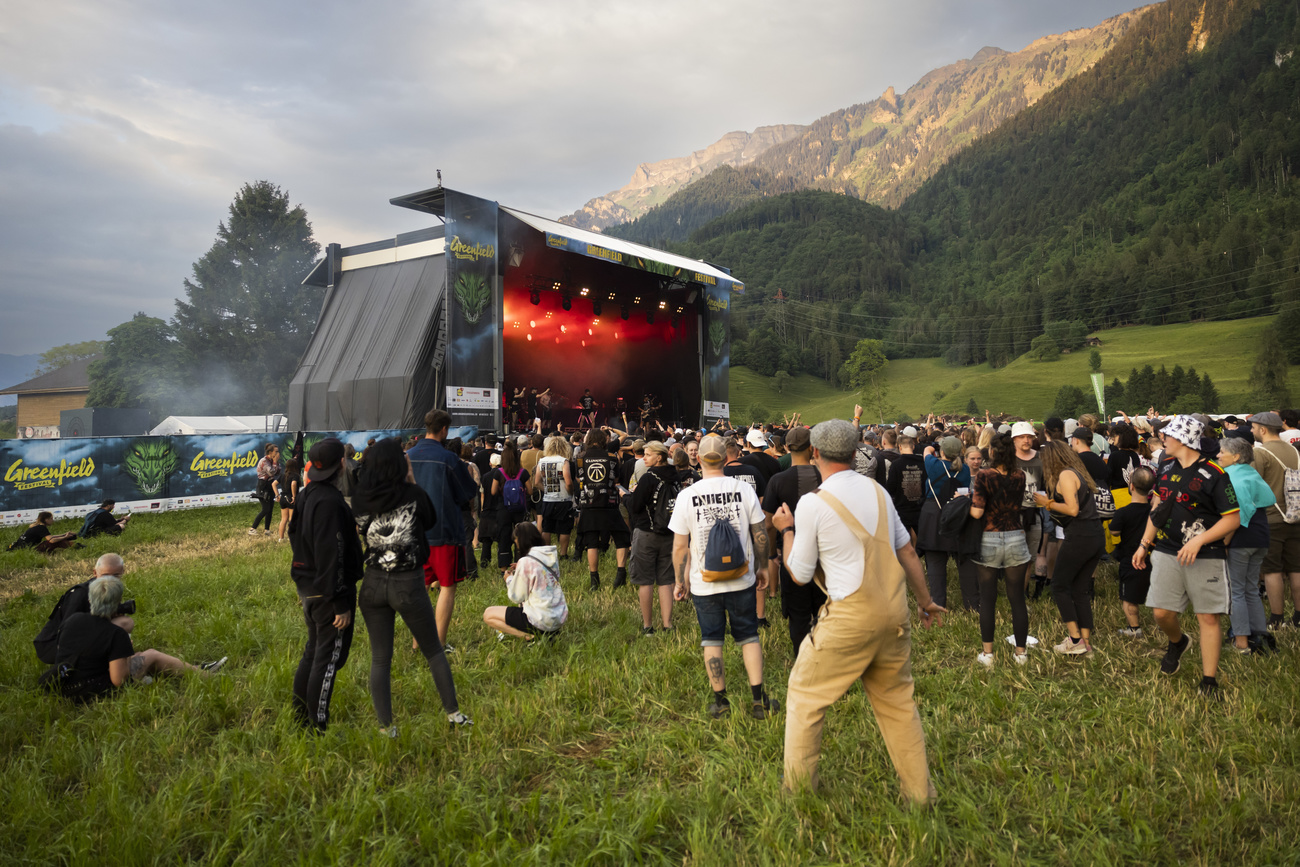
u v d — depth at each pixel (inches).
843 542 119.2
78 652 179.9
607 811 121.5
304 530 154.2
